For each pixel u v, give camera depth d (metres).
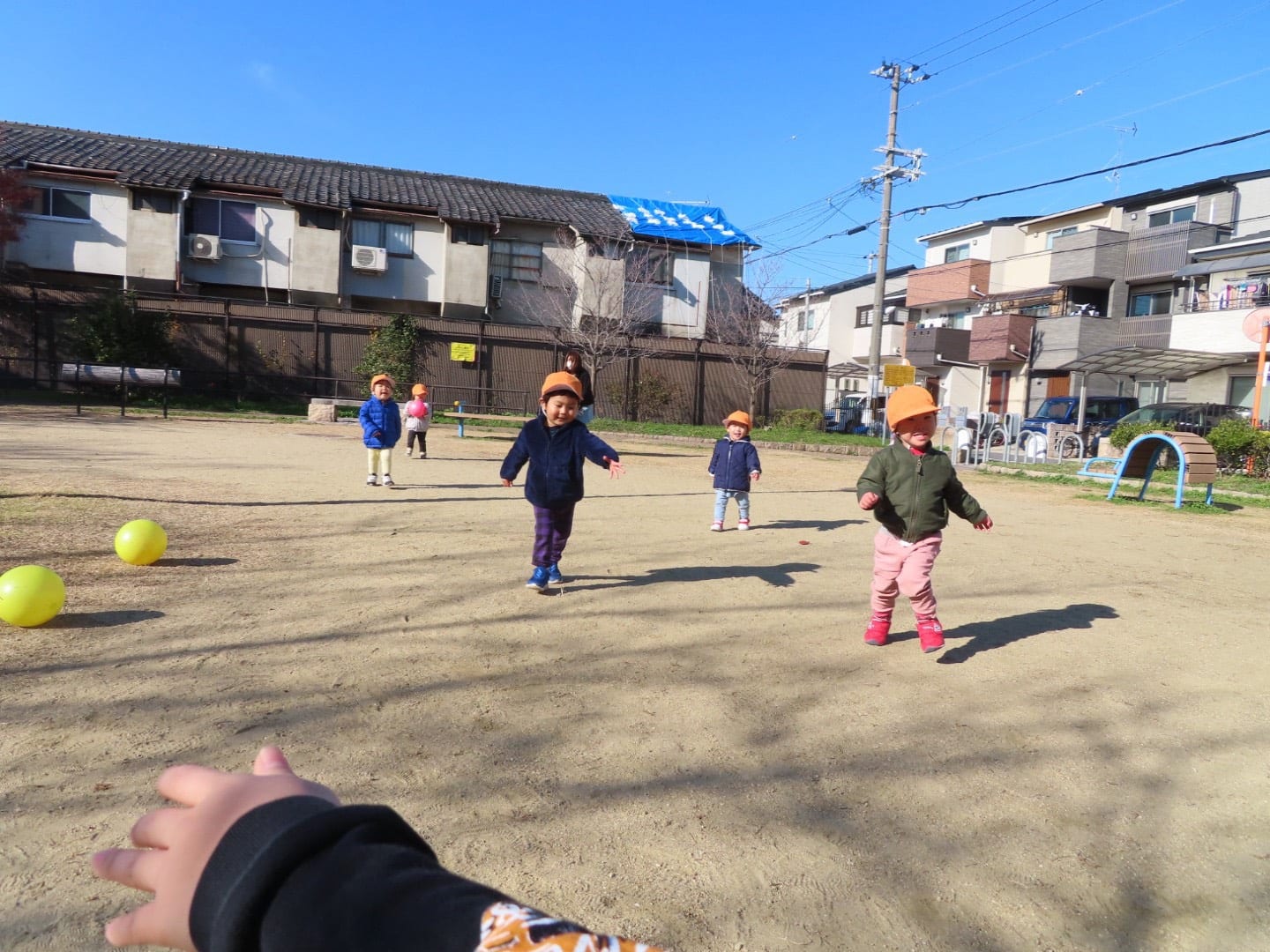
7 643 3.72
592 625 4.44
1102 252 26.66
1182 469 11.08
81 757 2.66
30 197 21.58
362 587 4.98
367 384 23.66
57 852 2.14
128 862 0.54
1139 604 5.48
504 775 2.70
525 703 3.32
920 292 34.06
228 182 24.53
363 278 25.92
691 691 3.54
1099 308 27.98
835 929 2.00
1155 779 2.90
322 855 0.49
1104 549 7.62
